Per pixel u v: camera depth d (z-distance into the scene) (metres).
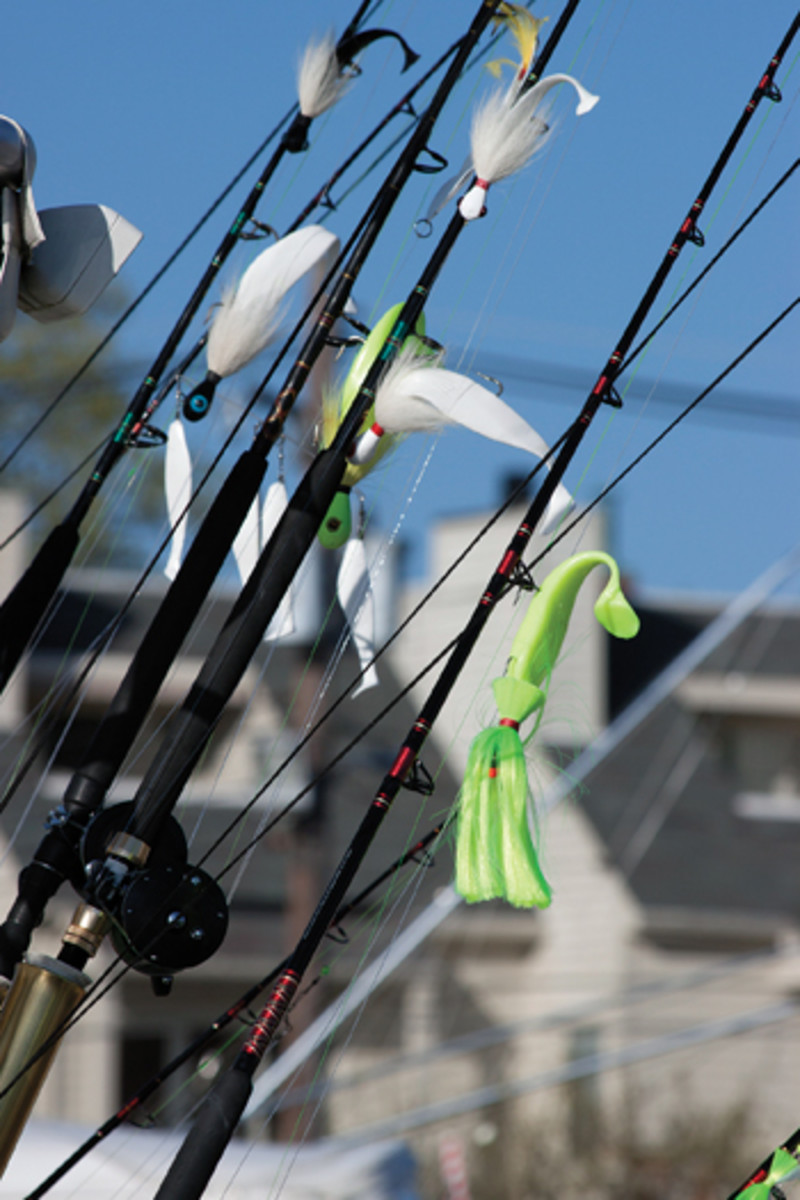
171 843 2.94
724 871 32.50
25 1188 9.33
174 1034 27.06
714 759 35.41
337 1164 11.52
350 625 3.31
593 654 34.00
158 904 2.86
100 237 3.28
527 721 3.23
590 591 24.81
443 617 29.42
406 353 3.02
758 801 35.41
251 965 26.80
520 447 2.93
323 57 3.53
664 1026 31.00
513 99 3.09
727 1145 29.84
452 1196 21.78
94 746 3.05
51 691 3.71
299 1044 11.30
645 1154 29.83
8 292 3.12
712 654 35.94
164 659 3.07
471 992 30.36
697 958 31.69
